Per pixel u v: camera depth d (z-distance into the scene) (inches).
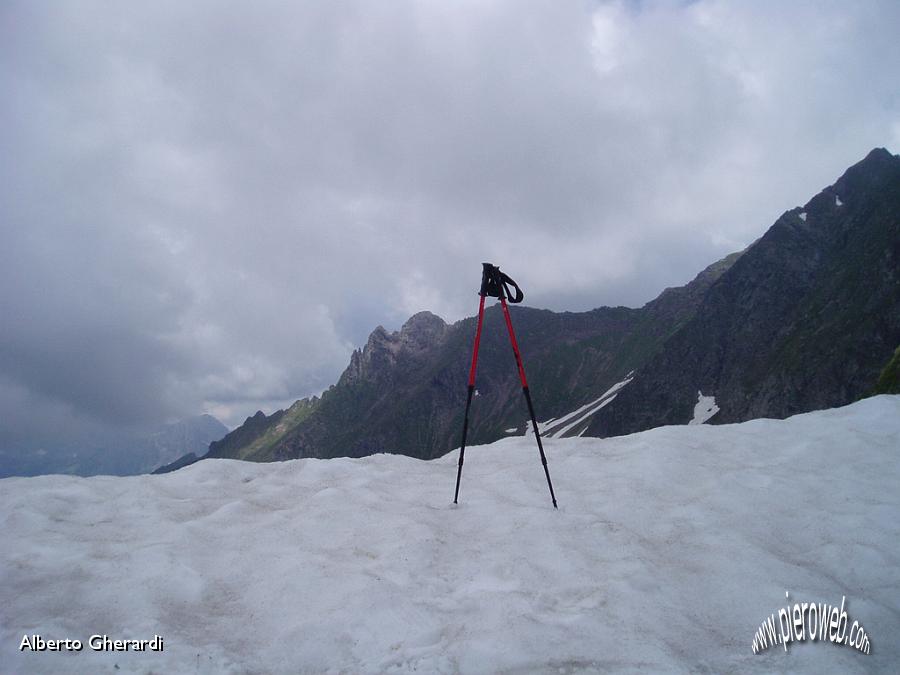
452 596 92.1
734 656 80.1
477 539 110.4
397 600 89.0
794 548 105.5
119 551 102.4
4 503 119.7
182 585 93.4
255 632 85.0
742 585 93.0
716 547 103.6
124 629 82.8
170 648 79.6
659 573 97.0
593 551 103.9
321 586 92.9
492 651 79.0
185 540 106.3
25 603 86.5
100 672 75.2
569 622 84.5
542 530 110.7
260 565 100.1
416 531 109.9
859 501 117.8
